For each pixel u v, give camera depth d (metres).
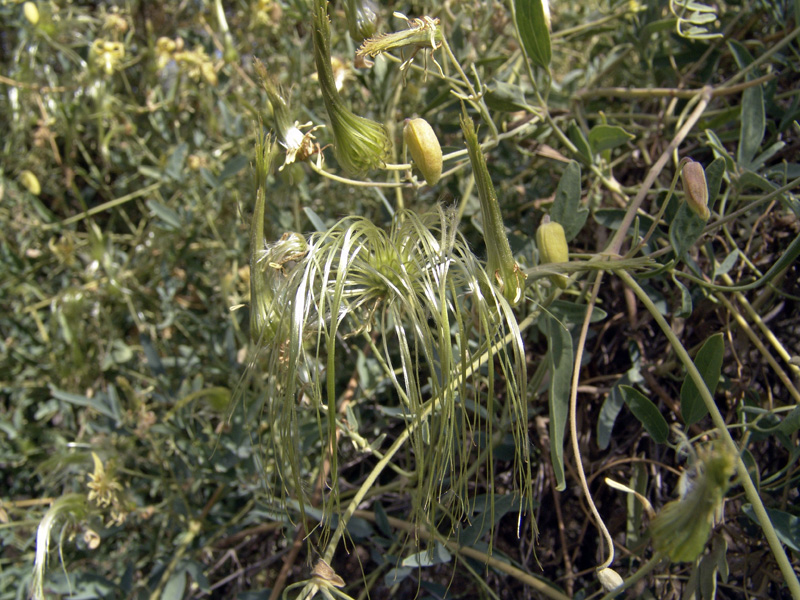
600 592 0.19
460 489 0.15
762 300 0.22
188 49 0.39
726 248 0.22
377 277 0.16
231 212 0.33
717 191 0.17
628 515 0.20
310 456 0.27
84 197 0.39
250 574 0.25
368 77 0.26
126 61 0.36
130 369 0.34
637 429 0.22
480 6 0.26
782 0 0.24
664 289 0.23
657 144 0.25
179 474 0.26
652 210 0.23
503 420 0.20
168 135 0.35
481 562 0.20
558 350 0.17
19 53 0.36
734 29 0.26
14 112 0.37
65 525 0.22
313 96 0.33
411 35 0.17
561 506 0.23
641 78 0.29
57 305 0.33
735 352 0.21
